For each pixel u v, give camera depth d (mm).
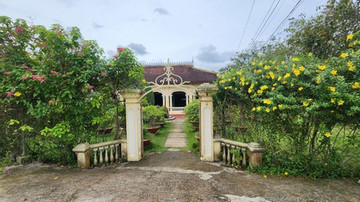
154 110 9000
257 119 3766
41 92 3400
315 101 2770
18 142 4039
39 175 3289
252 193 2561
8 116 3645
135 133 4258
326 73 2625
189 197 2453
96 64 3752
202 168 3660
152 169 3646
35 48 3770
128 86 4238
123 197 2453
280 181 2967
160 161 4262
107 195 2508
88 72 3457
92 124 3980
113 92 4211
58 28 3662
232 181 2988
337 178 3049
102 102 4133
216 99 4191
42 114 3340
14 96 3285
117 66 3922
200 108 4199
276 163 3461
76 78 3424
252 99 3652
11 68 3322
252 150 3418
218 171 3479
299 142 3318
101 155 3959
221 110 4281
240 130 4172
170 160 4344
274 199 2393
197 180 3037
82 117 3830
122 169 3678
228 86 4043
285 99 2881
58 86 3377
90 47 3816
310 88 2824
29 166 3768
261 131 3719
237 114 4145
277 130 3465
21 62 3580
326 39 4691
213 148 4145
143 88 4629
